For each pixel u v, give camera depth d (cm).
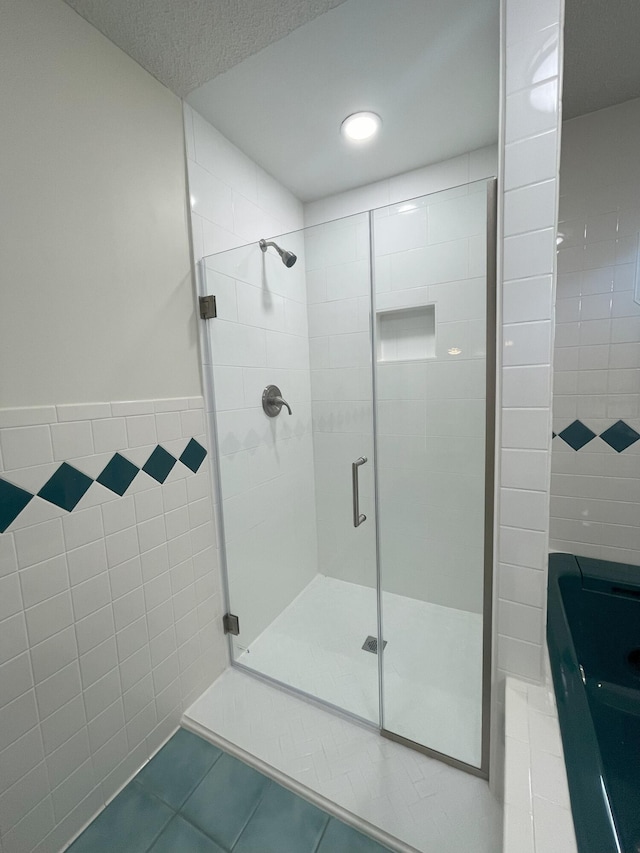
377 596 174
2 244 85
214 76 120
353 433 183
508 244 83
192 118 134
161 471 125
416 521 170
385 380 171
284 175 175
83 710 103
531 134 79
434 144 156
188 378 135
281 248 169
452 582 165
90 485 103
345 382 182
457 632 161
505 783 75
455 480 161
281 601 182
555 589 143
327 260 176
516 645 95
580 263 151
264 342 166
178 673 133
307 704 138
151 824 103
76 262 99
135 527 116
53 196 94
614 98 136
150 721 122
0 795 86
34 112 90
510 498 90
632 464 152
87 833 102
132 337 115
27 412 89
